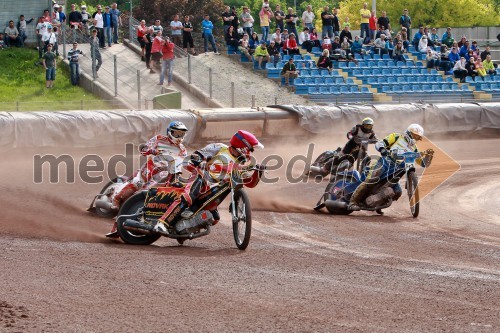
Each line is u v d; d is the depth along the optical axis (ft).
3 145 94.48
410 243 48.16
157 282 34.27
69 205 59.11
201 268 37.91
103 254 41.04
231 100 142.10
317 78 154.61
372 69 164.76
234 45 163.53
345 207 60.39
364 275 37.24
